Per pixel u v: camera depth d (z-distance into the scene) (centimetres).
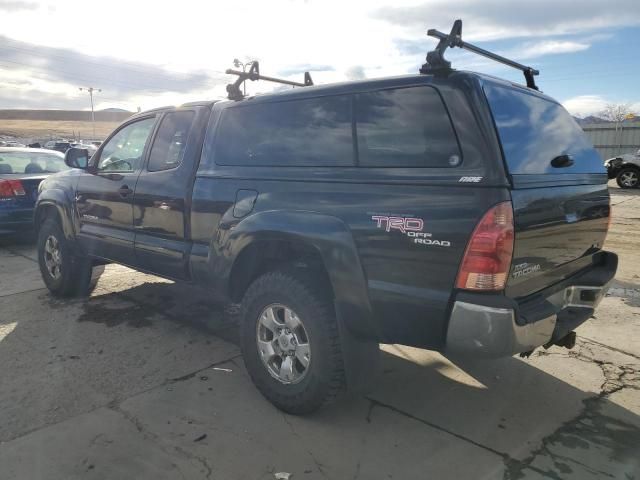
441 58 255
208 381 358
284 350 314
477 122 243
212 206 356
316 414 318
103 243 465
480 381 367
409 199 257
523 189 246
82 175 497
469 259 238
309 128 311
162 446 280
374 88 281
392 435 297
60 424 299
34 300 530
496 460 275
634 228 1004
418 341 267
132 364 382
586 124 3225
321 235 286
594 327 468
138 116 451
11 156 811
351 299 279
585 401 339
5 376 358
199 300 533
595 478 261
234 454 275
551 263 283
